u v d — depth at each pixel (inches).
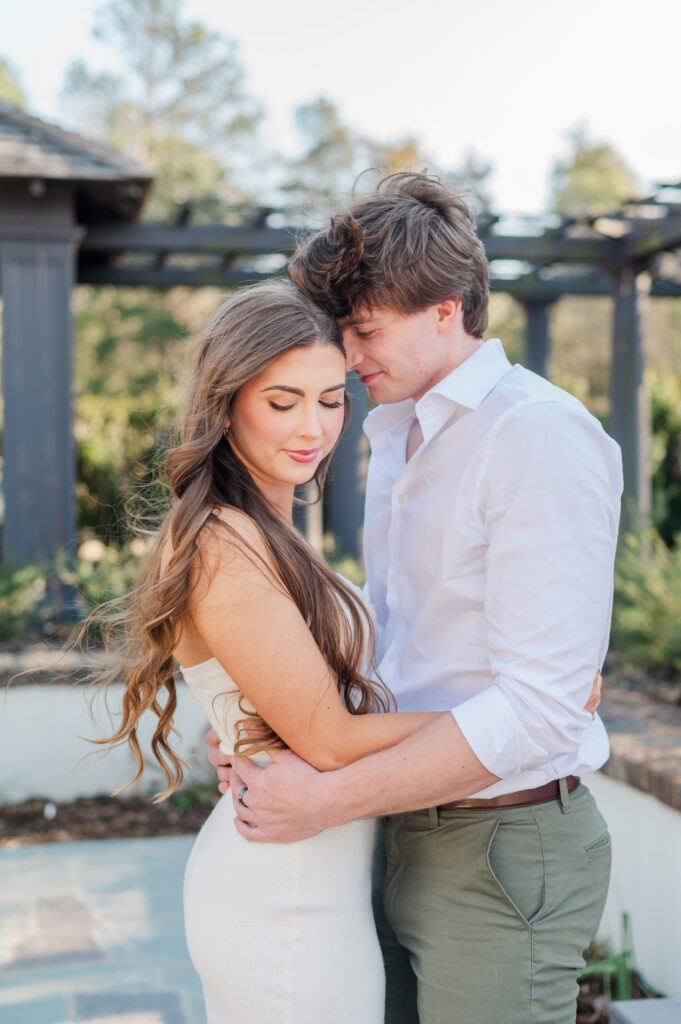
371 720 57.3
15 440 236.2
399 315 61.6
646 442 287.0
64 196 236.7
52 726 175.8
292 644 56.2
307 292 62.5
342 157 1028.5
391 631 69.5
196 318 797.9
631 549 216.5
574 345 893.8
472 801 61.6
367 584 76.0
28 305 236.7
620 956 102.3
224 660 57.7
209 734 69.4
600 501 56.6
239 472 61.3
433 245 60.9
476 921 60.9
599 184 1080.2
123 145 1005.8
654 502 330.3
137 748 65.1
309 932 59.5
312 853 60.1
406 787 55.3
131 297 768.9
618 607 198.4
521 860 61.1
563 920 61.7
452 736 54.7
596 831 64.6
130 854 154.4
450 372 64.3
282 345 57.5
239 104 1037.8
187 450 58.9
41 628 212.5
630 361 285.9
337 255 60.6
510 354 808.9
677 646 169.3
